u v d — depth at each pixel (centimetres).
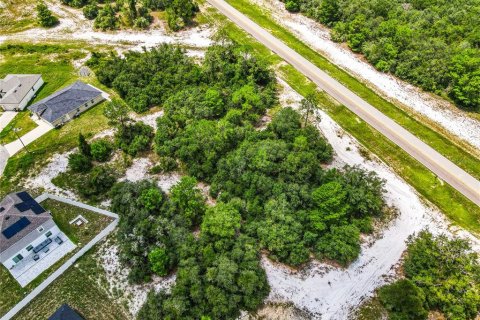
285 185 5850
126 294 5088
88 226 5834
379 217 5991
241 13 10606
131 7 10044
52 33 10038
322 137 7019
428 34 8988
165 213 5719
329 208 5481
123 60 8600
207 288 4819
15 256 5228
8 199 5591
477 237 5762
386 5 9800
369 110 7762
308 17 10438
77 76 8725
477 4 10019
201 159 6512
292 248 5238
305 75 8612
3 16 10631
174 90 7888
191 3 10388
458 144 7106
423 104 7894
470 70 7700
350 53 9212
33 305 4991
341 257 5253
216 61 8338
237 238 5366
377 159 6862
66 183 6456
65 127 7462
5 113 7825
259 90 7981
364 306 4994
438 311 4922
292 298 5038
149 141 7125
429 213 6072
